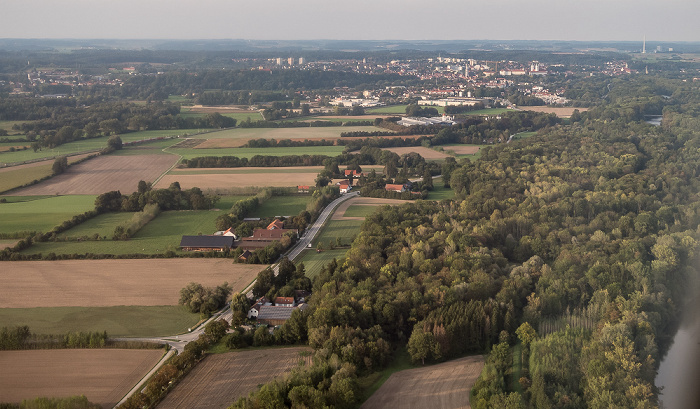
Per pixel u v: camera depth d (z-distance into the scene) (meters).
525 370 172.25
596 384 156.38
